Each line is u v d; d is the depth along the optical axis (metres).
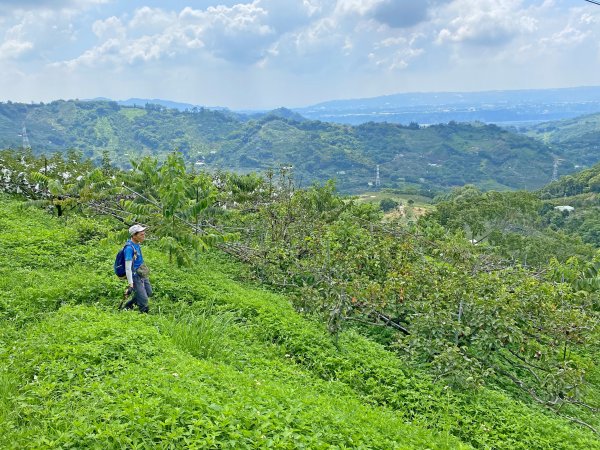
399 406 9.85
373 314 14.90
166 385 6.62
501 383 13.14
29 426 5.60
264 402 6.85
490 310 12.92
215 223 21.80
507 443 8.92
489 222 52.12
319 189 28.56
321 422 6.82
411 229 30.75
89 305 11.37
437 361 11.40
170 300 12.95
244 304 13.42
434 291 14.10
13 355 7.37
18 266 13.10
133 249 11.32
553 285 15.62
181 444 5.41
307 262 17.38
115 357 7.68
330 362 11.00
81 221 18.53
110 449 5.20
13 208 21.20
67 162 30.09
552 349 13.16
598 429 11.26
